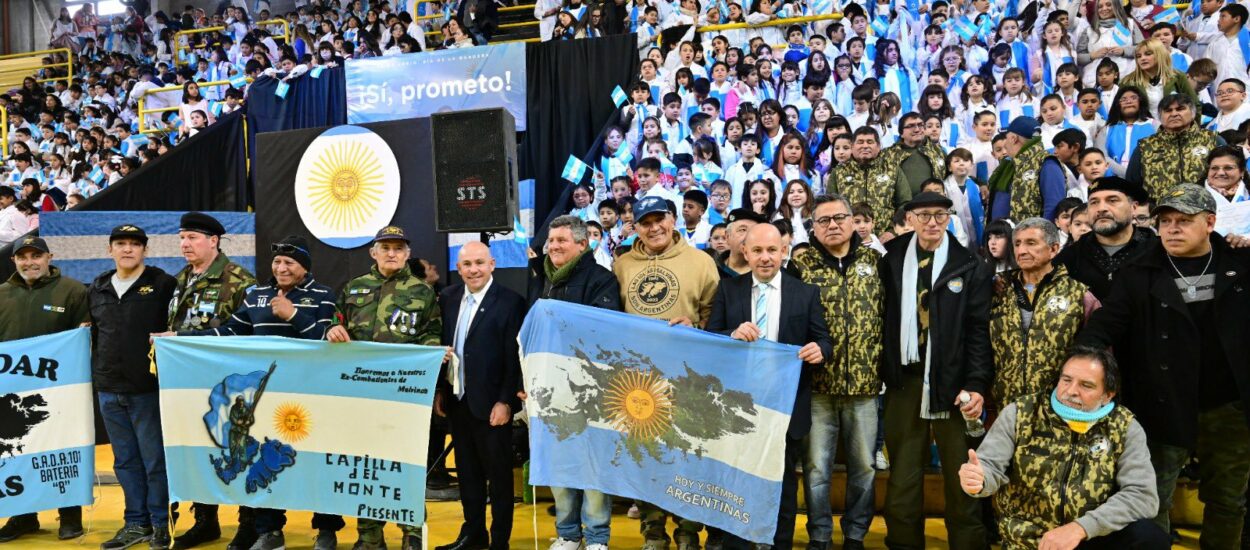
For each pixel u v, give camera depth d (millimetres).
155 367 4605
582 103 9078
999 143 7062
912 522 4180
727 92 8820
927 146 6812
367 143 6609
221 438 4406
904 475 4184
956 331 4043
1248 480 4109
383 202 6562
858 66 8883
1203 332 3814
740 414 3912
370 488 4254
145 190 8906
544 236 7551
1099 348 3498
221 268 4750
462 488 4469
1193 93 7254
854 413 4195
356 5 15602
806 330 4031
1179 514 4719
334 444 4305
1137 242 4281
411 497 4199
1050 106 7367
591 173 8398
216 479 4414
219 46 14727
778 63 9219
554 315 4090
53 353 4793
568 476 4023
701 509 3930
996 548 4496
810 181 7578
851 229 4211
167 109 12500
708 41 9758
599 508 4113
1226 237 4016
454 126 4402
